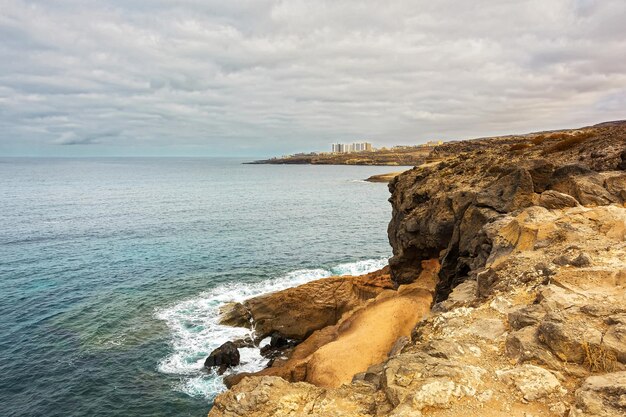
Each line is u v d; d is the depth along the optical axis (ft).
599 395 22.07
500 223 62.75
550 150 109.19
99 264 158.92
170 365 89.71
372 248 197.47
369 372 37.60
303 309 111.45
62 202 331.77
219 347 92.12
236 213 294.46
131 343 98.27
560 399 23.68
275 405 28.96
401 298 101.96
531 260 45.01
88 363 89.04
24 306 116.98
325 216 288.51
